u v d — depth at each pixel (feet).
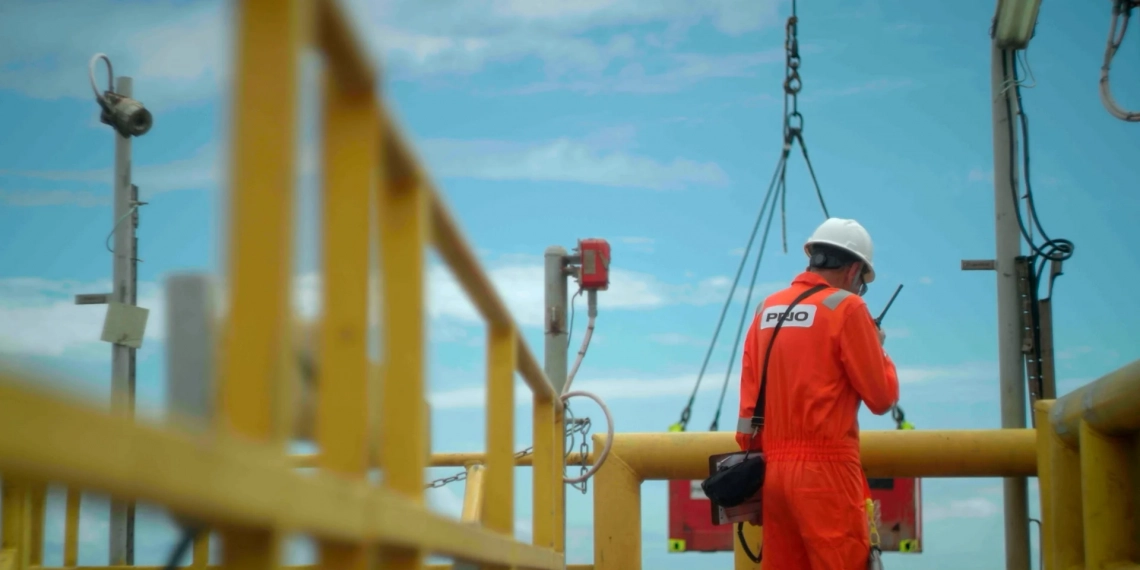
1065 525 17.28
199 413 3.81
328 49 4.69
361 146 5.24
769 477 16.80
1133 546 14.92
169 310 3.87
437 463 20.98
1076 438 16.78
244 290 3.80
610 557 21.22
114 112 29.45
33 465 2.52
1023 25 28.02
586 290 25.27
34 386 2.52
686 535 31.50
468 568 9.93
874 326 16.85
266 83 3.81
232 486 3.43
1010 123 28.81
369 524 5.16
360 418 5.18
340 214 5.23
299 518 4.10
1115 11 23.02
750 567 21.39
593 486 21.58
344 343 5.20
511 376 10.76
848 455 16.55
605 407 19.66
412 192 6.52
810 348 16.72
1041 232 28.17
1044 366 27.89
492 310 10.07
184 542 4.85
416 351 6.55
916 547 27.02
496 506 10.58
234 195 3.80
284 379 3.85
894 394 16.96
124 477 2.84
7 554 11.50
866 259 17.90
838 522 16.21
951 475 22.07
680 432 21.79
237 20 3.81
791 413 16.67
